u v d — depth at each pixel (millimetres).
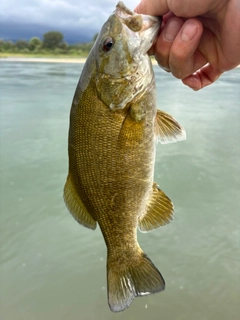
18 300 541
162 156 1084
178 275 583
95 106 236
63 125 1479
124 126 234
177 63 234
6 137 1285
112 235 265
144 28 227
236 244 651
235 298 537
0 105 1869
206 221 724
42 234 695
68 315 519
